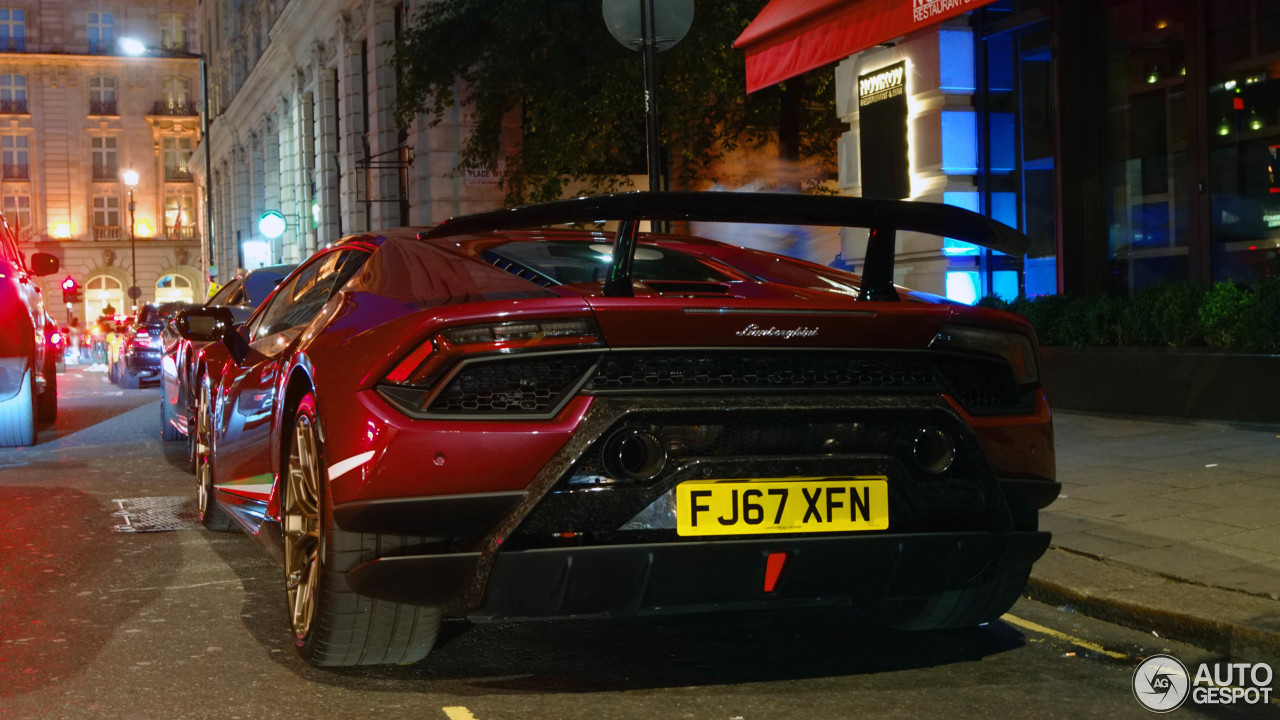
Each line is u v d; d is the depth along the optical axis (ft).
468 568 9.41
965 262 38.86
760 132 60.34
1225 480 19.29
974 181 38.75
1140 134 33.96
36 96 219.00
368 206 90.58
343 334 10.52
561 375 9.58
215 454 16.87
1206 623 11.90
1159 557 14.43
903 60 39.63
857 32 31.96
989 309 10.87
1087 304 29.86
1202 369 25.73
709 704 10.32
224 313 16.01
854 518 9.91
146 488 24.03
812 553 9.81
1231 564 13.94
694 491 9.57
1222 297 25.53
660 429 9.53
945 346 10.34
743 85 54.24
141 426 38.50
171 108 225.35
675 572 9.59
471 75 59.26
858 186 43.29
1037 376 11.17
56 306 219.41
